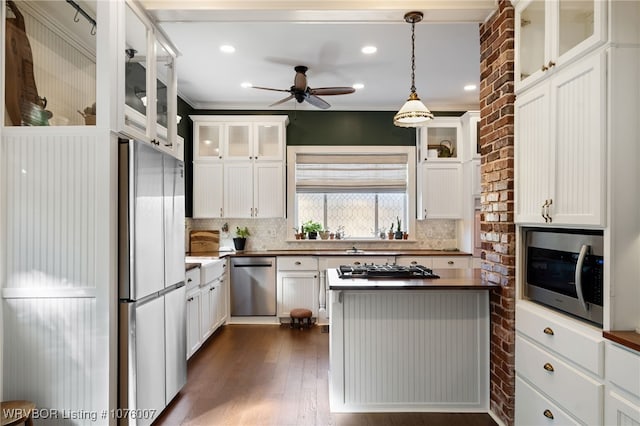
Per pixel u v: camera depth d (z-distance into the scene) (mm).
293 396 2844
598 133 1661
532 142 2158
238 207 5082
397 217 5605
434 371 2645
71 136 2127
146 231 2322
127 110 2295
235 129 5160
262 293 4852
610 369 1597
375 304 2631
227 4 2506
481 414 2605
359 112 5465
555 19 1938
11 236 2119
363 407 2635
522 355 2246
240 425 2445
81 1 2166
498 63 2488
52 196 2121
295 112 5434
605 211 1646
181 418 2525
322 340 4184
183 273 2918
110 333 2117
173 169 2738
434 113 5391
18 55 2232
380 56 3758
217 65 3969
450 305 2641
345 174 5480
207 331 3961
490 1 2496
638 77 1649
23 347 2117
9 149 2125
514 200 2344
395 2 2510
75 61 2314
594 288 1735
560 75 1914
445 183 5211
